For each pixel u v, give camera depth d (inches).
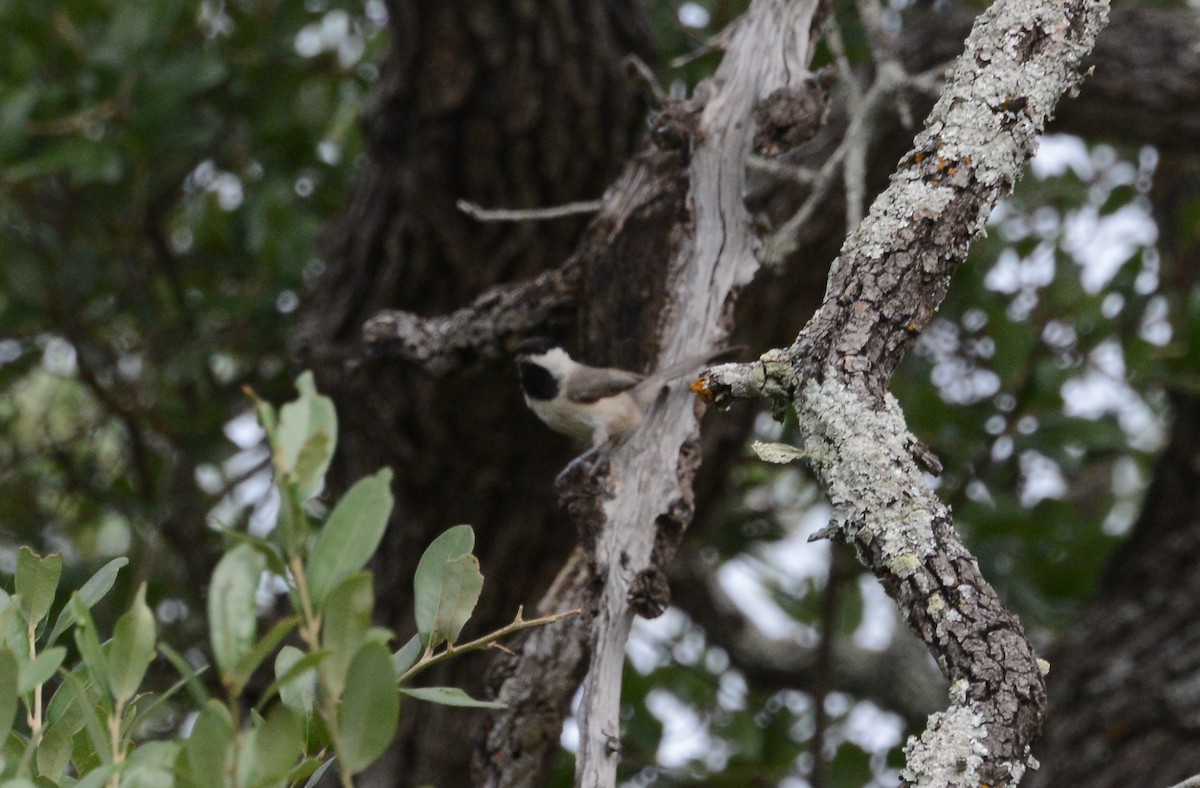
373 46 436.8
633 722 433.4
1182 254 456.4
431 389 346.6
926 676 468.8
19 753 153.3
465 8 338.6
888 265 171.0
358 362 342.3
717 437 361.7
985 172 175.9
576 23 345.7
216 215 469.4
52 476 490.0
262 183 426.9
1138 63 379.2
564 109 352.5
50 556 162.2
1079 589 437.1
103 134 428.5
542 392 288.5
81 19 426.6
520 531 378.3
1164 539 399.2
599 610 223.8
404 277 368.2
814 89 254.2
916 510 151.8
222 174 482.3
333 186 472.4
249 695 369.1
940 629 142.9
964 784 129.8
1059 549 436.5
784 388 167.9
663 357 249.8
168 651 119.6
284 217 425.7
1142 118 387.2
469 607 158.2
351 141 460.4
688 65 425.1
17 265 436.5
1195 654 370.3
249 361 475.5
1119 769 363.6
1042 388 397.4
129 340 493.0
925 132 183.5
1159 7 462.0
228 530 122.4
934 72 280.2
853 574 407.8
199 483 480.7
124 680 130.6
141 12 402.3
